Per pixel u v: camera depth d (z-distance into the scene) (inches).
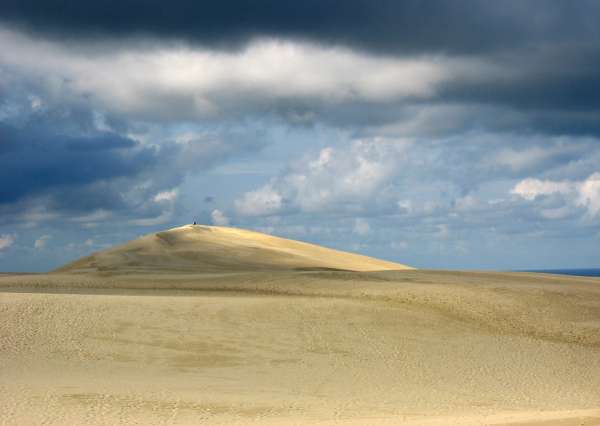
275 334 1473.9
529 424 804.0
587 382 1247.5
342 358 1343.5
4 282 2450.8
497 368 1318.9
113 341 1370.6
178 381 1132.5
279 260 3302.2
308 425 805.9
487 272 2431.1
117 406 925.8
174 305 1641.2
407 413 956.0
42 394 970.1
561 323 1635.1
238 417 891.4
